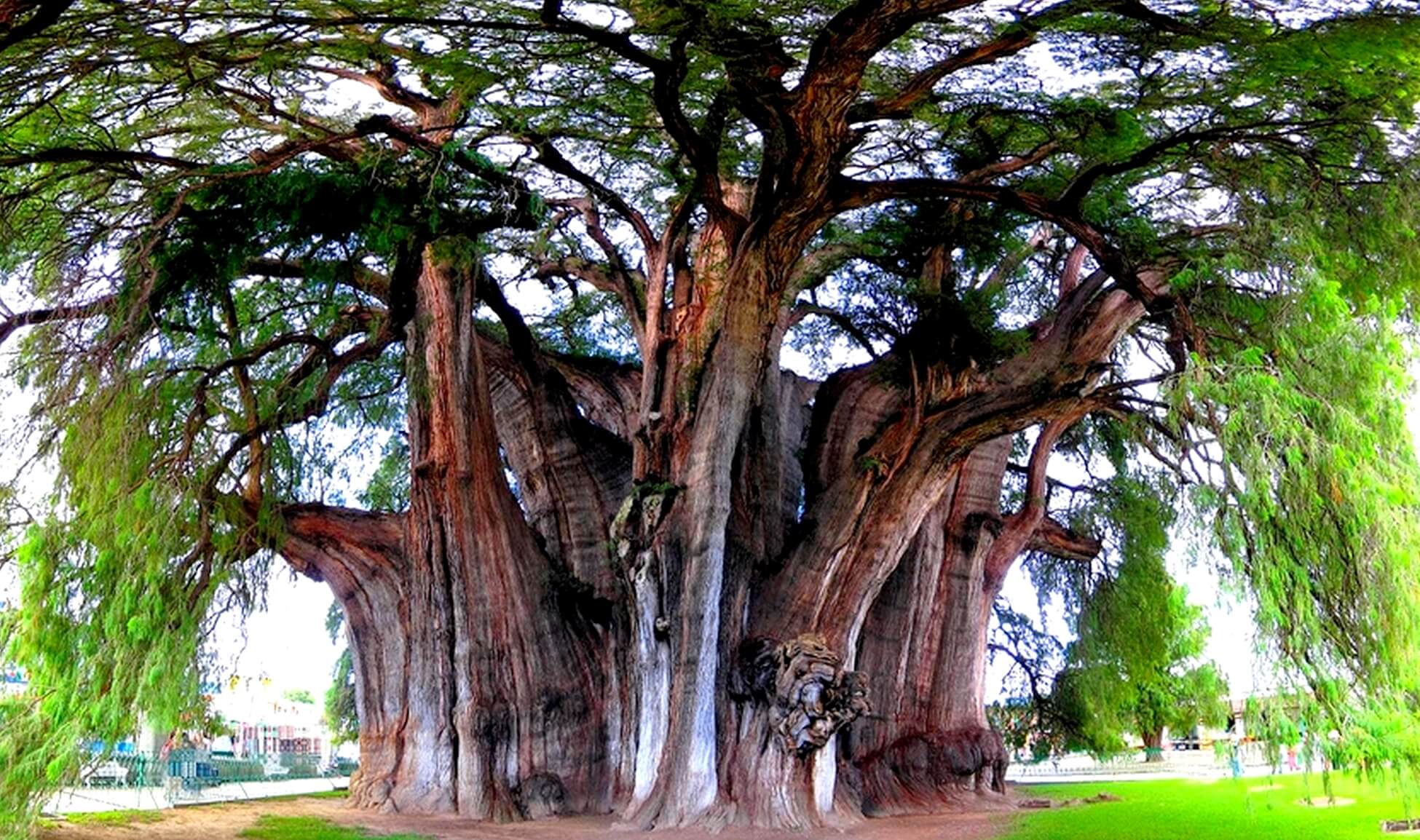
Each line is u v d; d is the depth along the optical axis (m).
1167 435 19.28
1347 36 14.73
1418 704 13.34
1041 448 26.16
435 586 21.78
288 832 18.09
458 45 15.69
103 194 16.44
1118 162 17.59
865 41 14.89
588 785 21.48
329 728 47.44
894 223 22.33
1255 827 19.06
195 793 24.89
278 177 16.22
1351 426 14.12
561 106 18.62
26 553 14.46
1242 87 16.75
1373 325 15.21
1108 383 21.23
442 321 21.59
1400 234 16.45
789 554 20.70
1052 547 27.91
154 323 15.88
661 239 22.66
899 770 23.31
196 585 16.41
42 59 13.14
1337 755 13.08
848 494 20.66
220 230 16.22
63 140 15.64
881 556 20.56
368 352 20.34
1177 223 20.61
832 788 20.03
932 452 20.53
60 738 14.12
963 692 24.73
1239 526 14.11
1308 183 17.31
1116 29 15.71
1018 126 19.73
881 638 23.73
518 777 21.12
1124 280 18.08
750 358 19.14
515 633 21.69
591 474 23.98
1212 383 14.93
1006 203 18.34
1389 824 18.11
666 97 16.38
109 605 14.84
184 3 13.14
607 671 22.28
